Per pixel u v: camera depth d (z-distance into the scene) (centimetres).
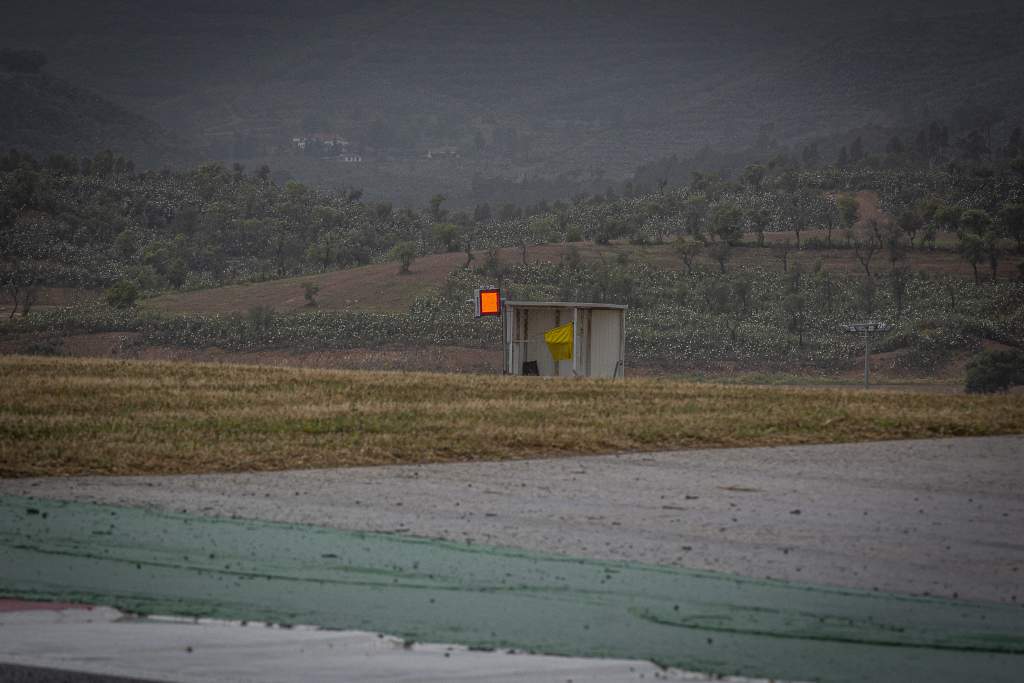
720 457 6275
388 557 3669
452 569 3512
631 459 6184
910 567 3616
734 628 2897
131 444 6341
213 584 3284
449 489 5081
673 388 10956
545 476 5516
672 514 4488
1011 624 2983
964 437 7406
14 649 2628
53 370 11788
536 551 3784
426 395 9931
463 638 2778
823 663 2622
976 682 2498
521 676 2483
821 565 3625
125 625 2855
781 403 9531
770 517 4438
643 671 2538
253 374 11794
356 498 4816
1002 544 3975
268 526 4159
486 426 7362
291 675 2475
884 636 2847
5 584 3234
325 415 8000
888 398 10144
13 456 5762
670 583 3359
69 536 3906
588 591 3259
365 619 2938
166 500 4703
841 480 5425
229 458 5900
